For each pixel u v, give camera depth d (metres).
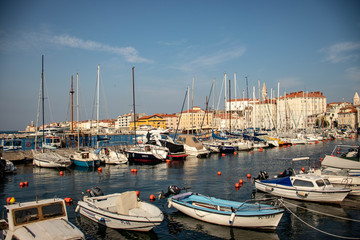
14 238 12.09
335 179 23.80
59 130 90.81
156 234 16.67
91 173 36.50
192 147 52.69
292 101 170.62
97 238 16.23
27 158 45.94
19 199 24.17
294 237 16.25
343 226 17.75
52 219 13.30
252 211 17.11
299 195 22.00
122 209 17.08
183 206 19.14
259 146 67.50
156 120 187.88
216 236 16.36
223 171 37.38
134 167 41.44
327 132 106.44
